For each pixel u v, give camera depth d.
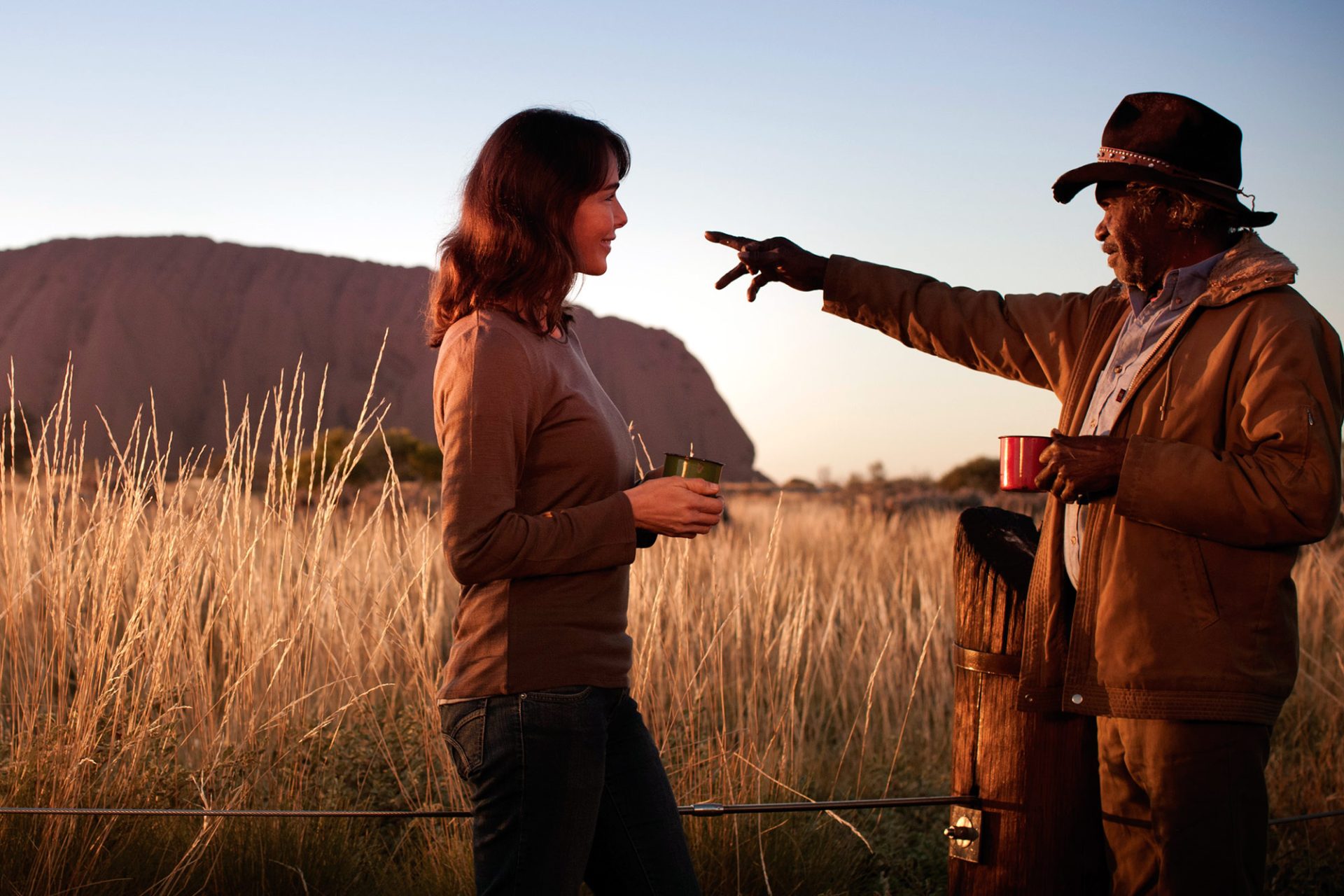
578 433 1.65
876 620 5.01
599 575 1.65
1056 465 1.80
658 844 1.75
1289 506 1.65
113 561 2.83
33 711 2.69
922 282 2.40
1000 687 2.04
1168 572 1.78
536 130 1.67
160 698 2.81
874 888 2.99
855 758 3.77
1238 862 1.78
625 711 1.78
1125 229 1.94
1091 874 2.01
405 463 21.95
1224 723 1.77
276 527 3.21
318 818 2.72
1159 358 1.88
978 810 2.07
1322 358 1.78
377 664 3.35
